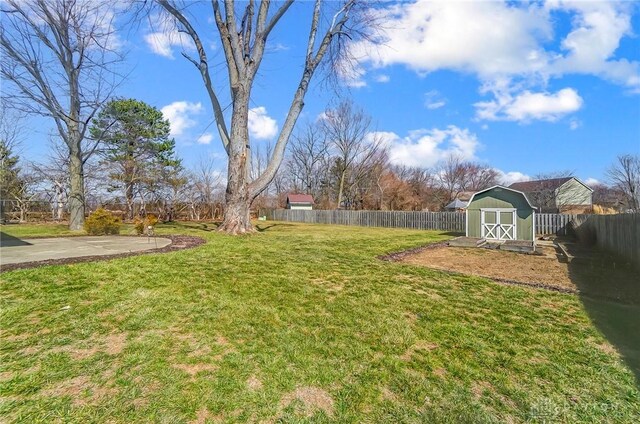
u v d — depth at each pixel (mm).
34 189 21156
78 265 5414
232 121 11375
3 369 2379
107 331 3090
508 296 4680
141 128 22703
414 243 10969
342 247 9250
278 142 12047
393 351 2969
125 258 6188
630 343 3211
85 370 2422
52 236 11086
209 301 4023
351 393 2330
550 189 30016
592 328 3564
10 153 20234
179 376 2410
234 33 10695
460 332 3406
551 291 4969
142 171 22984
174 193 25828
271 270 5723
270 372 2533
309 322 3537
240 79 10938
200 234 11273
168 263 5875
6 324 3121
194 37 12164
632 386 2490
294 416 2064
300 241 10234
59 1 11883
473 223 12719
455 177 43875
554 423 2096
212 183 30109
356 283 5141
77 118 13180
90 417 1940
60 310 3506
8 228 14398
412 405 2229
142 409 2037
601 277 6004
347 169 35031
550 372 2674
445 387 2447
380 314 3838
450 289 4980
